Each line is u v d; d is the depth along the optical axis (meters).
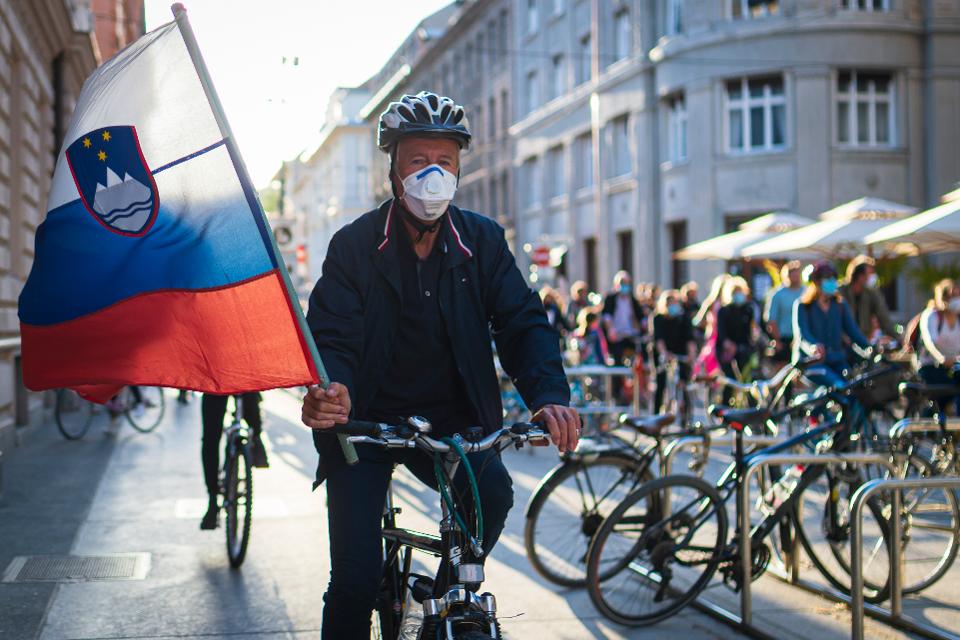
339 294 3.16
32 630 4.77
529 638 4.82
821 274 9.02
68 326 3.13
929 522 5.43
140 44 3.05
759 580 5.84
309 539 6.71
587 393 13.74
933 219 9.99
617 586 5.03
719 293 14.12
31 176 13.66
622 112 30.47
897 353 11.69
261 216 2.99
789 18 25.34
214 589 5.50
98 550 6.35
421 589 3.11
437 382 3.27
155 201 3.07
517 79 40.38
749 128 26.22
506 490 3.00
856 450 6.11
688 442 5.82
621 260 31.56
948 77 25.44
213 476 6.20
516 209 40.94
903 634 4.79
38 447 11.25
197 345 3.07
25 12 12.52
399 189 3.12
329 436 3.04
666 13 28.39
